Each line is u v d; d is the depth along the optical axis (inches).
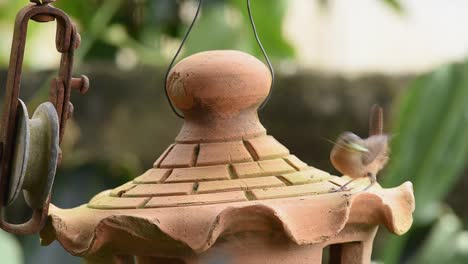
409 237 488.1
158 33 542.6
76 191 507.8
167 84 238.8
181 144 233.0
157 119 534.9
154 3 534.9
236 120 232.4
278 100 546.6
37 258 487.5
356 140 241.8
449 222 473.4
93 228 218.4
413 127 406.3
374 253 520.1
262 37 500.7
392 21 707.4
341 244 229.8
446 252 453.4
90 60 564.1
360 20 710.5
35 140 212.4
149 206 214.1
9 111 213.9
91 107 531.5
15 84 214.1
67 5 530.0
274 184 220.4
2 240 436.1
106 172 521.7
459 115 403.2
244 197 213.6
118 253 218.4
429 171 400.8
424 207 399.9
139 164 537.0
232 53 238.2
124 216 206.8
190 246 202.5
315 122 548.7
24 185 214.8
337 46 708.7
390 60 705.6
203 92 229.1
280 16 493.0
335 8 685.3
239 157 226.5
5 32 569.0
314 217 210.1
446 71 409.7
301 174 227.8
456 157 401.7
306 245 212.7
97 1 532.4
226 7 514.0
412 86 412.8
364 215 222.1
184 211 207.5
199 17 511.2
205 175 222.2
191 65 232.8
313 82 547.8
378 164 245.8
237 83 230.2
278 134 550.9
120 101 534.6
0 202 217.3
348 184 229.5
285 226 203.3
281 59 542.6
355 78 550.6
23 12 214.7
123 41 542.0
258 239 209.2
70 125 525.0
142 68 538.3
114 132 532.1
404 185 237.0
